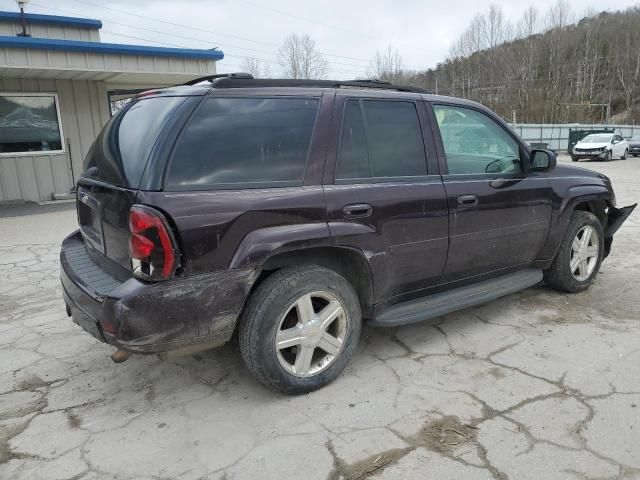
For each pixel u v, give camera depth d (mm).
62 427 2807
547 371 3299
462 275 3842
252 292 2908
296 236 2834
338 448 2561
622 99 67312
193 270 2580
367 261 3170
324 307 3119
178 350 2658
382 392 3084
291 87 3068
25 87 11109
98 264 3152
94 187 3047
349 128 3199
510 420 2760
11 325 4324
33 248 7242
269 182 2854
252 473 2396
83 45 10055
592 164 23922
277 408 2941
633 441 2564
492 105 59750
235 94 2867
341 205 3027
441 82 68375
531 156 4184
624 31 71375
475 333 3928
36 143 11445
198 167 2668
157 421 2846
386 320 3338
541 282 4820
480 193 3744
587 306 4465
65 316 4531
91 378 3357
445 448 2537
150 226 2477
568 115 56469
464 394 3037
